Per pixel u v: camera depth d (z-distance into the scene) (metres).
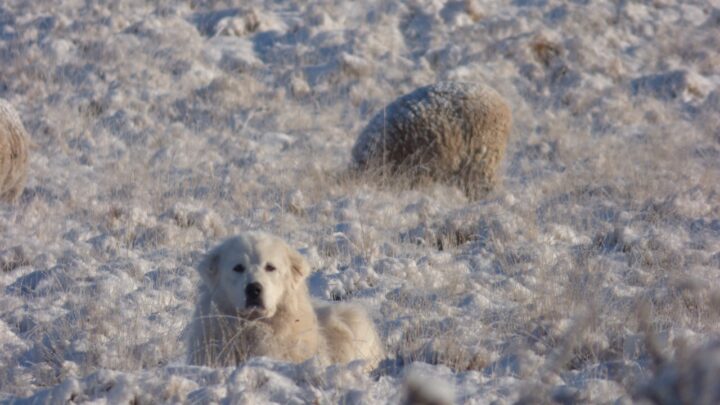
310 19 45.94
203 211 23.14
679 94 40.62
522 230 21.95
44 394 10.98
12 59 40.03
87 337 14.45
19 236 22.30
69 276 18.67
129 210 23.62
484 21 47.12
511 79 41.88
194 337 13.09
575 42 44.06
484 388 10.79
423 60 42.66
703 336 12.61
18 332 15.83
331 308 13.85
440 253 20.47
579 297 15.02
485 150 28.05
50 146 32.78
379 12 47.34
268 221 23.36
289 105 38.50
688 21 49.50
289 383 10.88
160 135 34.47
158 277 18.77
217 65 41.75
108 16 44.25
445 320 14.77
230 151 33.12
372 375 12.32
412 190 27.23
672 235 21.17
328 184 27.05
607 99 39.56
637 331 13.16
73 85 38.59
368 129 28.72
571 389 9.76
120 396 10.48
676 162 29.91
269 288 12.35
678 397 4.77
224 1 47.56
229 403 10.12
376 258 20.11
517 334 13.80
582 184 27.30
